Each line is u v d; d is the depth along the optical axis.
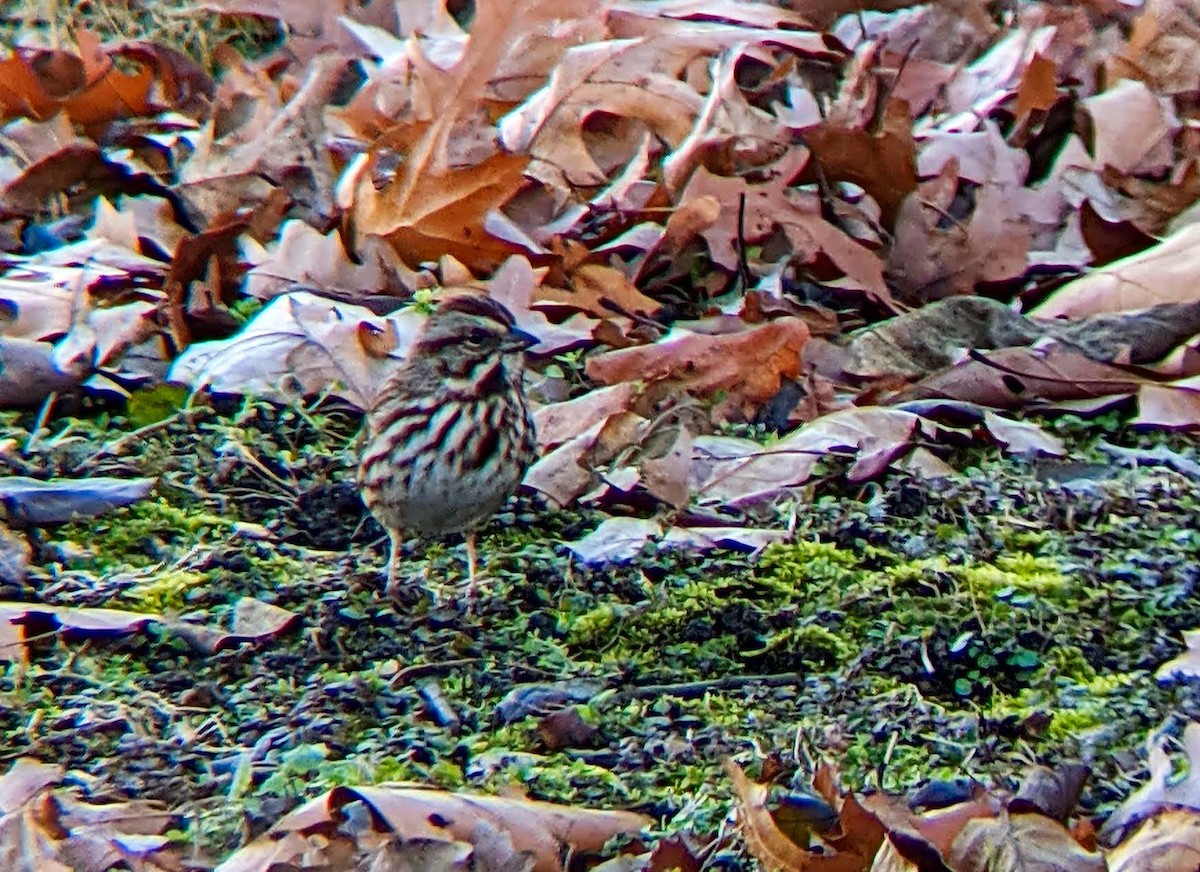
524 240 12.47
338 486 10.67
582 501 10.59
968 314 12.03
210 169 13.43
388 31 16.11
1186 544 10.22
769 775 8.04
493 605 9.61
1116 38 16.30
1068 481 10.88
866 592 9.62
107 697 8.73
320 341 11.54
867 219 13.18
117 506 10.32
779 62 15.23
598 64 13.54
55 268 12.24
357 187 12.34
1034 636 9.28
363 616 9.45
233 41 16.30
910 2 16.50
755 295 12.00
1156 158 14.30
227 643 9.16
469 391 9.52
